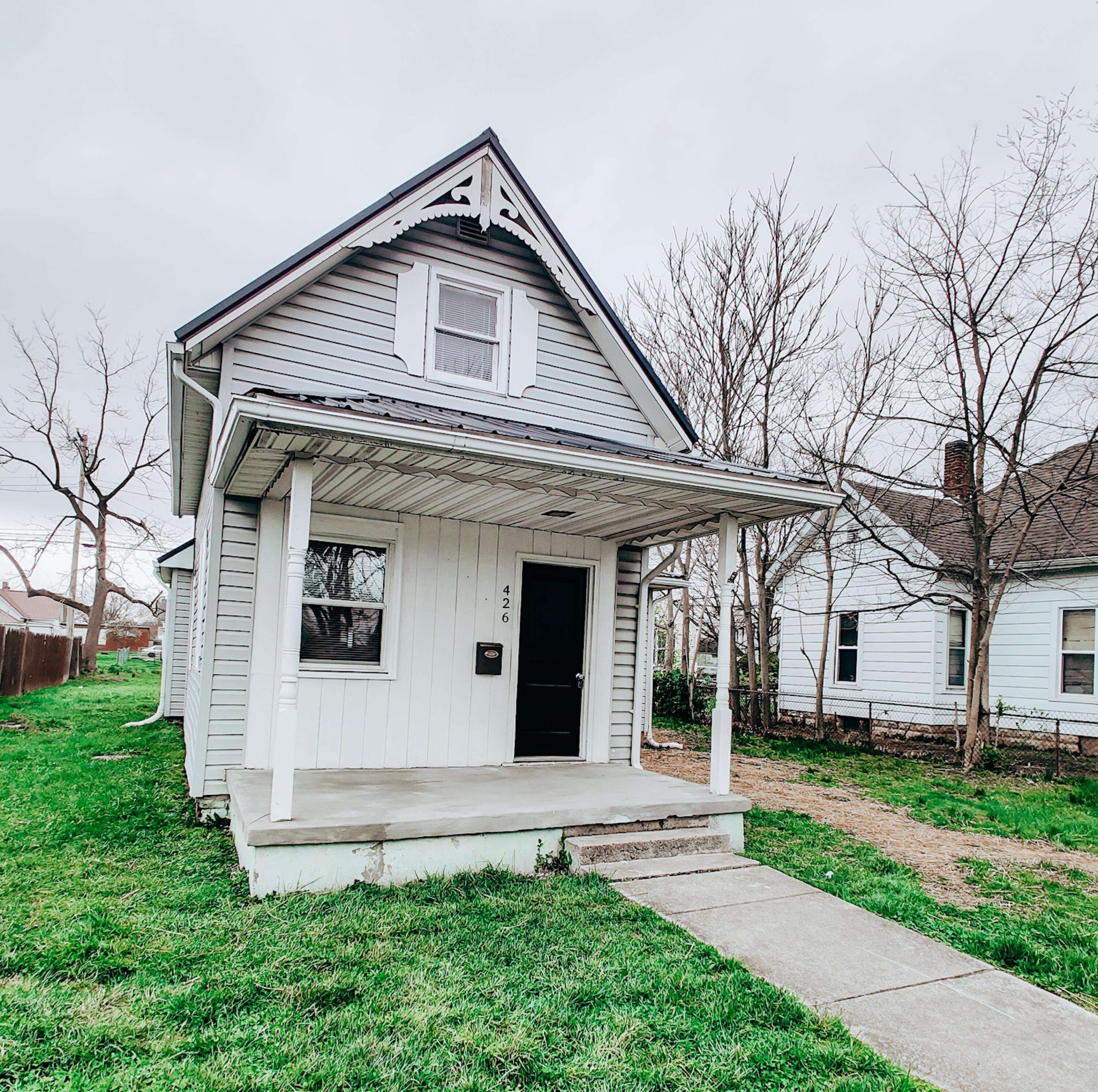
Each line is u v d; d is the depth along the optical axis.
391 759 7.23
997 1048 3.09
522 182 7.94
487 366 8.12
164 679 14.18
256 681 6.61
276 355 6.89
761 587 15.91
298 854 4.61
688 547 18.36
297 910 4.20
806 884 5.28
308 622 7.02
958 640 14.83
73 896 4.31
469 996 3.25
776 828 7.07
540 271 8.44
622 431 8.84
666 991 3.39
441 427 4.80
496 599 7.84
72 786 7.55
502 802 5.73
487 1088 2.58
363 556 7.29
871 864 5.93
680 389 17.06
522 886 4.88
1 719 13.69
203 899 4.32
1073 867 6.09
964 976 3.80
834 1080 2.76
